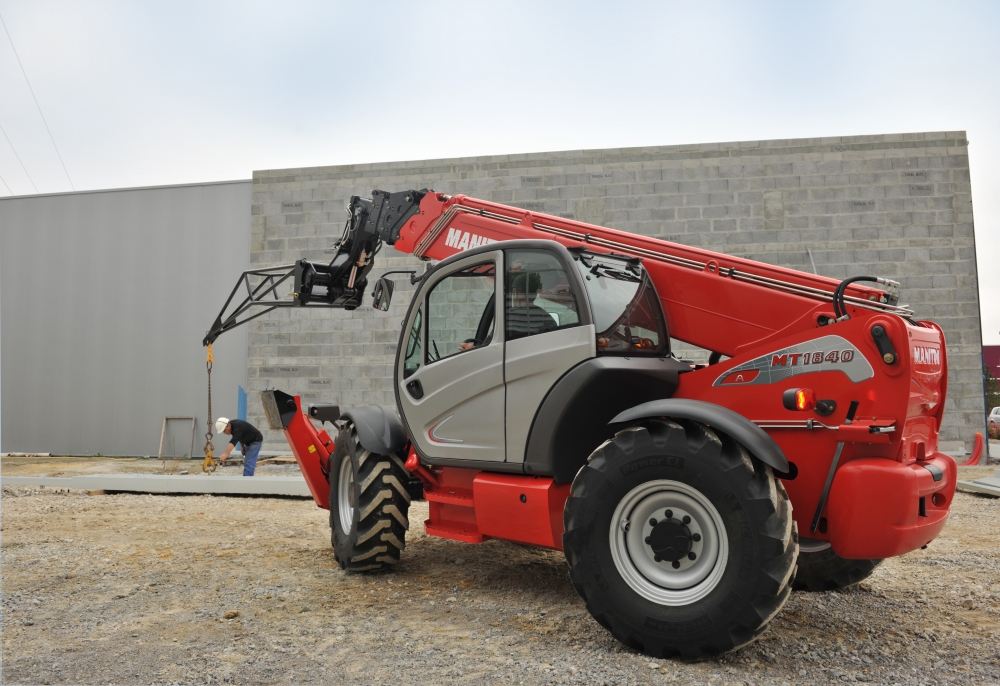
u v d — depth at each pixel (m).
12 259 15.17
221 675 2.88
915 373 3.02
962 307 12.11
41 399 14.88
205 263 14.45
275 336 13.83
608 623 3.11
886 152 12.37
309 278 5.77
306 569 4.75
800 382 3.19
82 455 14.64
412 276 4.57
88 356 14.78
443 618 3.65
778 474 3.18
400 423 4.68
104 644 3.26
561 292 3.62
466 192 13.38
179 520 6.75
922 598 3.93
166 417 14.38
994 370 29.50
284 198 14.05
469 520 4.19
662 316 3.92
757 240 12.59
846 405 3.05
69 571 4.63
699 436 2.98
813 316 3.48
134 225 14.80
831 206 12.44
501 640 3.28
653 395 3.56
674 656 3.00
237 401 14.05
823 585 4.03
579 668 2.90
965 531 5.95
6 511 7.16
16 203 15.24
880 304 3.25
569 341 3.53
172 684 2.79
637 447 3.08
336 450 5.00
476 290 4.18
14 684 2.79
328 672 2.90
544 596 4.05
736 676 2.79
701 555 3.00
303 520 6.77
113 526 6.39
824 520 3.15
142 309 14.64
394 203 5.52
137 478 8.74
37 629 3.47
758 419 3.29
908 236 12.26
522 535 3.69
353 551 4.50
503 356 3.82
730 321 3.75
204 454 14.19
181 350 14.43
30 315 15.04
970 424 11.98
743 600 2.80
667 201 12.80
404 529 4.52
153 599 4.00
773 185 12.59
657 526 3.07
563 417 3.51
